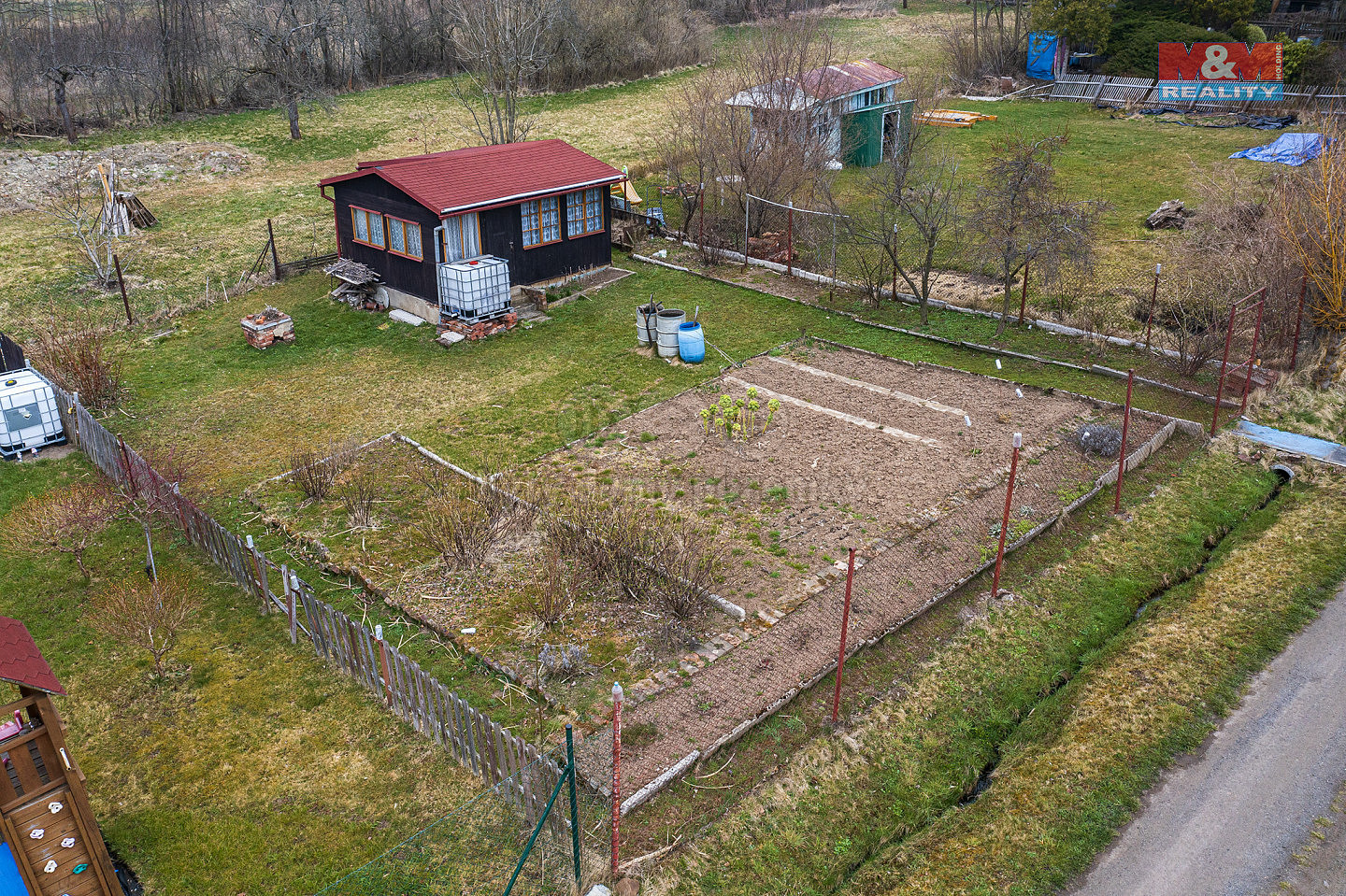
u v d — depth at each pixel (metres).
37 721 7.89
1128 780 10.00
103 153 36.69
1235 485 15.23
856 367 19.31
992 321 21.42
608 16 49.53
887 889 8.88
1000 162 22.02
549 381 19.19
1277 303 18.75
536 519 14.11
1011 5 58.03
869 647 11.79
